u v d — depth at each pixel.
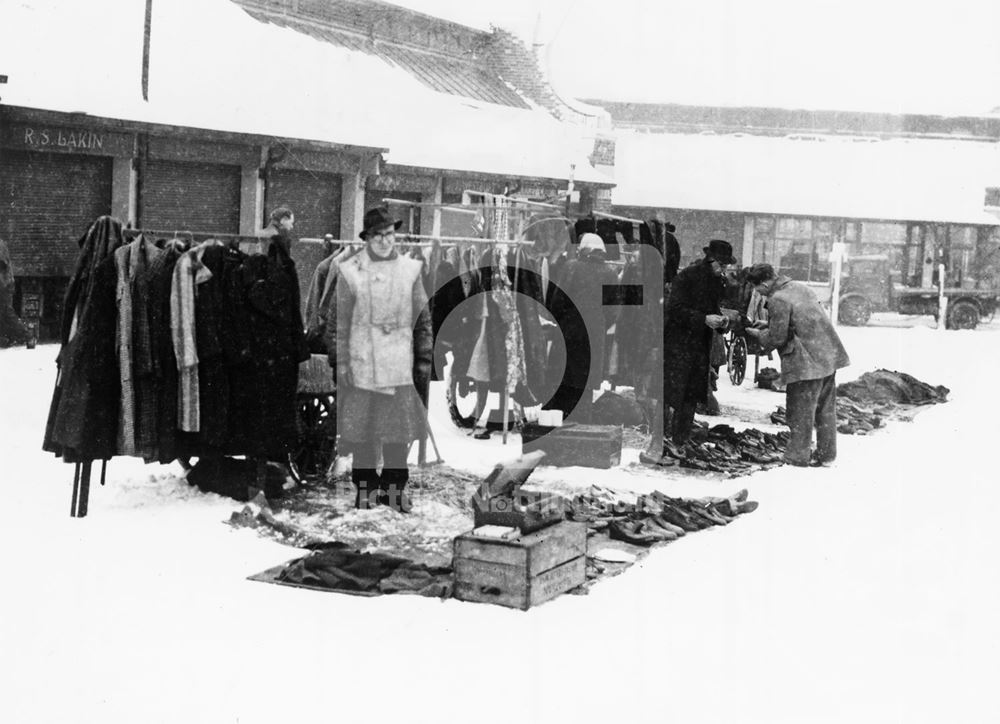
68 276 19.30
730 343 20.11
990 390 20.81
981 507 10.74
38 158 18.66
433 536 9.19
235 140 20.91
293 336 10.02
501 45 36.81
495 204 13.05
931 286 40.56
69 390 9.29
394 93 29.00
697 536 9.53
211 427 9.70
